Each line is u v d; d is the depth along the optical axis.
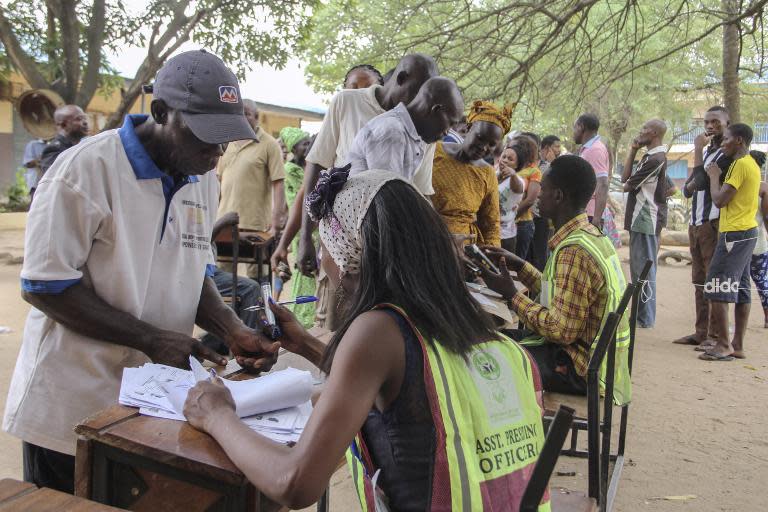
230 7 9.91
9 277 8.41
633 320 3.01
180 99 2.00
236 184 5.91
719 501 3.39
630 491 3.47
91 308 2.04
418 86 3.43
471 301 1.58
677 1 9.22
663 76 11.39
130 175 2.09
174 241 2.26
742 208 5.64
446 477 1.39
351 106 3.56
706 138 6.29
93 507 1.46
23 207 14.33
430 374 1.42
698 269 6.30
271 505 1.74
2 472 3.36
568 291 2.93
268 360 2.31
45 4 10.38
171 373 2.05
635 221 6.82
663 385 5.12
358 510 3.21
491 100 7.75
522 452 1.50
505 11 7.32
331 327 3.33
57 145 6.36
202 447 1.67
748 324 7.31
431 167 3.73
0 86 12.52
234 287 4.20
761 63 7.51
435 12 7.63
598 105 11.95
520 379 1.57
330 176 1.61
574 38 7.31
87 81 10.47
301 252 3.73
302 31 10.27
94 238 2.07
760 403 4.78
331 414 1.39
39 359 2.11
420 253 1.51
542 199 3.22
